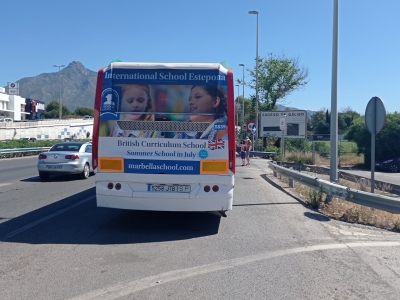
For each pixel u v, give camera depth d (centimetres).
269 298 527
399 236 839
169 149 833
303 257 694
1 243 771
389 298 532
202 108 831
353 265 656
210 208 833
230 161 830
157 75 836
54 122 7012
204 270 629
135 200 836
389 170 3059
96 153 845
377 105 1054
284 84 5375
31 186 1545
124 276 602
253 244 773
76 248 743
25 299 521
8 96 10756
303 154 3547
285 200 1255
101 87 844
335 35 1313
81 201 1205
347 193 1026
